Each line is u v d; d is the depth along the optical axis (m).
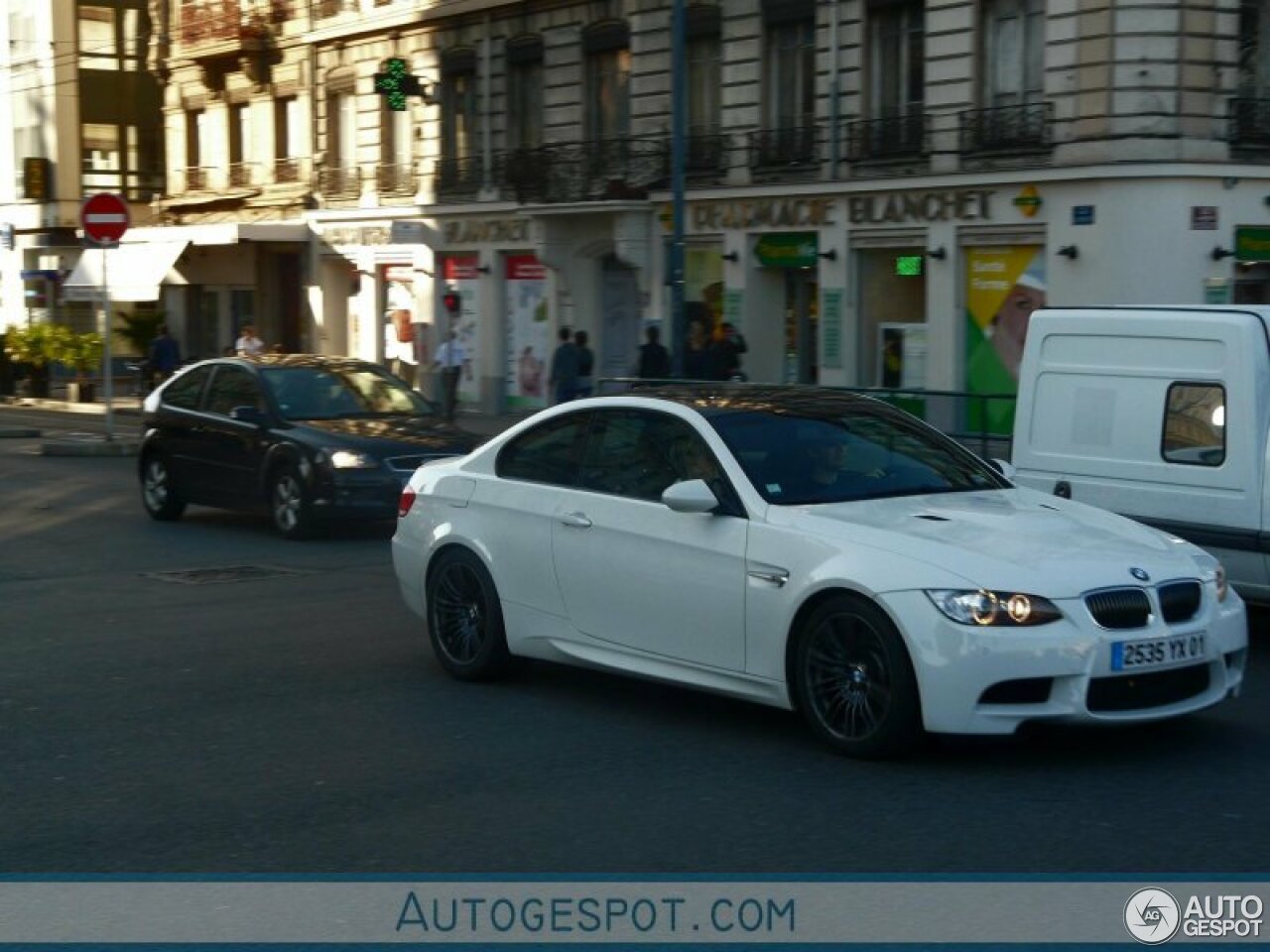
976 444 18.42
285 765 7.60
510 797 7.01
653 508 8.27
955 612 6.98
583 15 32.16
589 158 31.77
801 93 28.19
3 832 6.64
